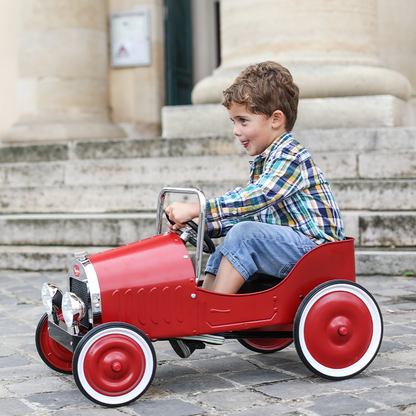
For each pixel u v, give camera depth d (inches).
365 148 214.2
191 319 84.7
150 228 198.4
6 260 204.8
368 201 194.9
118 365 79.7
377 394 81.7
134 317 82.4
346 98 230.5
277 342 106.0
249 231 89.0
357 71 233.3
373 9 250.5
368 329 90.4
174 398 82.8
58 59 316.8
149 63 342.6
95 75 327.3
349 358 89.2
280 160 90.7
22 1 319.6
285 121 94.0
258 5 242.7
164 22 348.5
